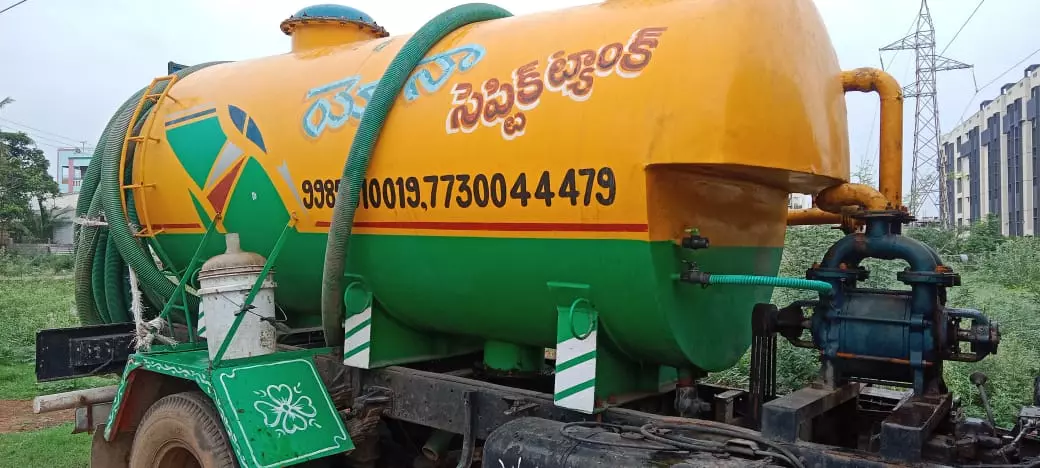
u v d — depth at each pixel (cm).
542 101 320
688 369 355
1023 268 1295
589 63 314
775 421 286
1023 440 300
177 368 398
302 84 435
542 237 321
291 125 423
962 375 578
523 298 348
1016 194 4184
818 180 338
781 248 413
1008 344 643
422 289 380
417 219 362
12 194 3869
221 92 481
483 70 350
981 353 295
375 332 405
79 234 584
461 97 350
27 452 619
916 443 255
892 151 349
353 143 370
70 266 2781
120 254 536
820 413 300
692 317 332
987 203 4766
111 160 506
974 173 5062
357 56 427
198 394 406
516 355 408
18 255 2975
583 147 304
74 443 646
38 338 511
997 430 312
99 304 579
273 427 369
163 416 406
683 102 286
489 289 355
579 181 305
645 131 290
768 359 346
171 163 493
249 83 468
